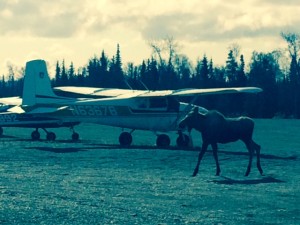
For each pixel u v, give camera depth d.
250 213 14.78
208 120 22.17
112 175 21.48
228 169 23.67
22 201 15.71
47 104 38.00
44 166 23.98
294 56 121.88
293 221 13.99
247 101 116.44
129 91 39.56
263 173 22.62
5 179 19.95
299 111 117.75
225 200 16.48
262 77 118.38
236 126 22.45
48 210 14.59
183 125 22.30
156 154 29.11
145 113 35.22
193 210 15.01
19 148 32.16
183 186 19.00
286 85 119.75
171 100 35.66
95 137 45.34
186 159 27.02
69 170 22.78
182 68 134.50
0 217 13.71
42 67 38.41
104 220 13.62
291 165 25.23
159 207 15.30
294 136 49.81
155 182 19.81
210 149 33.38
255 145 22.64
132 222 13.50
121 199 16.36
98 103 35.16
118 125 35.31
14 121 39.81
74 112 35.78
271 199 16.73
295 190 18.42
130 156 28.11
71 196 16.67
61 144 35.72
